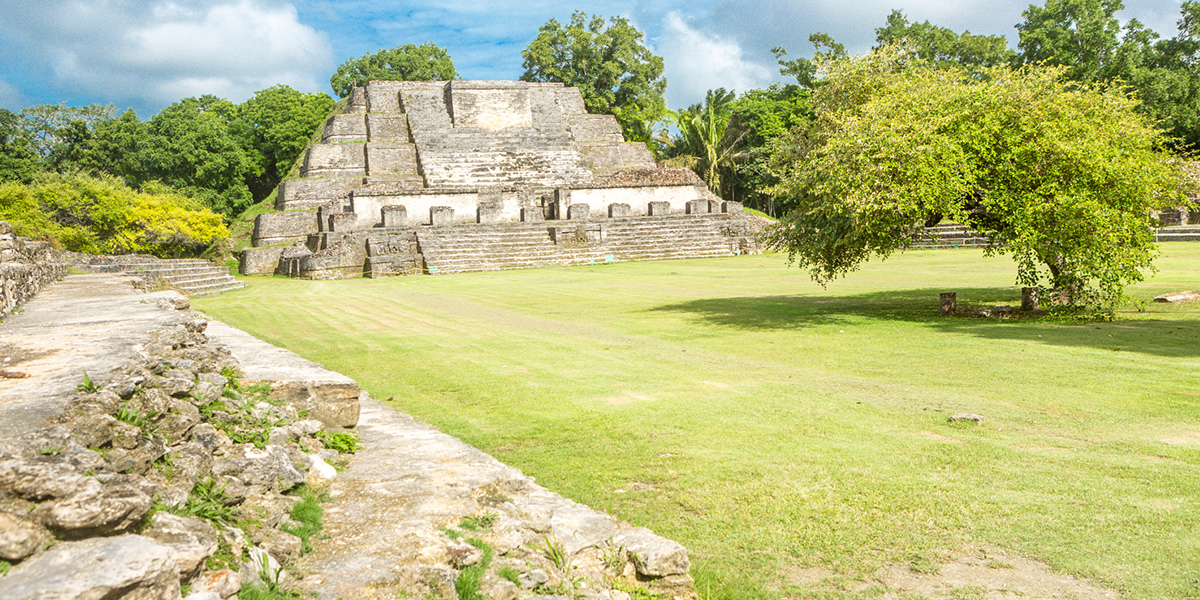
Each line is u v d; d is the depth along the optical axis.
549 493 5.23
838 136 16.17
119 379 4.06
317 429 5.75
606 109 69.44
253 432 4.93
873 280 26.06
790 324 16.19
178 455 3.90
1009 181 16.12
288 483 4.44
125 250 38.56
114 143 57.06
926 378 10.49
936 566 4.80
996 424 8.01
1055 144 15.26
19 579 2.46
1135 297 18.44
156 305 9.56
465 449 5.72
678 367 11.84
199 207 47.09
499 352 13.63
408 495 4.58
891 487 6.16
